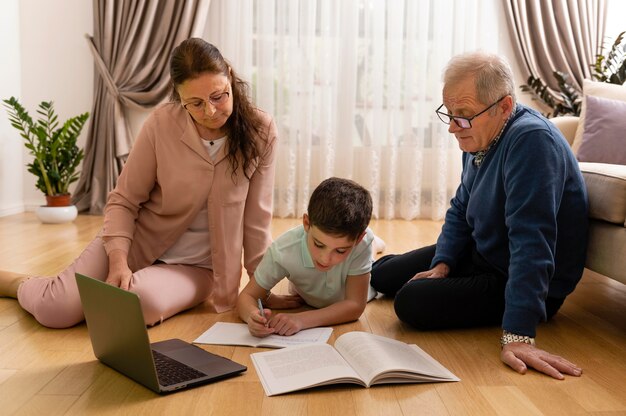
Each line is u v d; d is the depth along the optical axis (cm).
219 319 214
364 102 479
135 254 221
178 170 214
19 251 326
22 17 473
